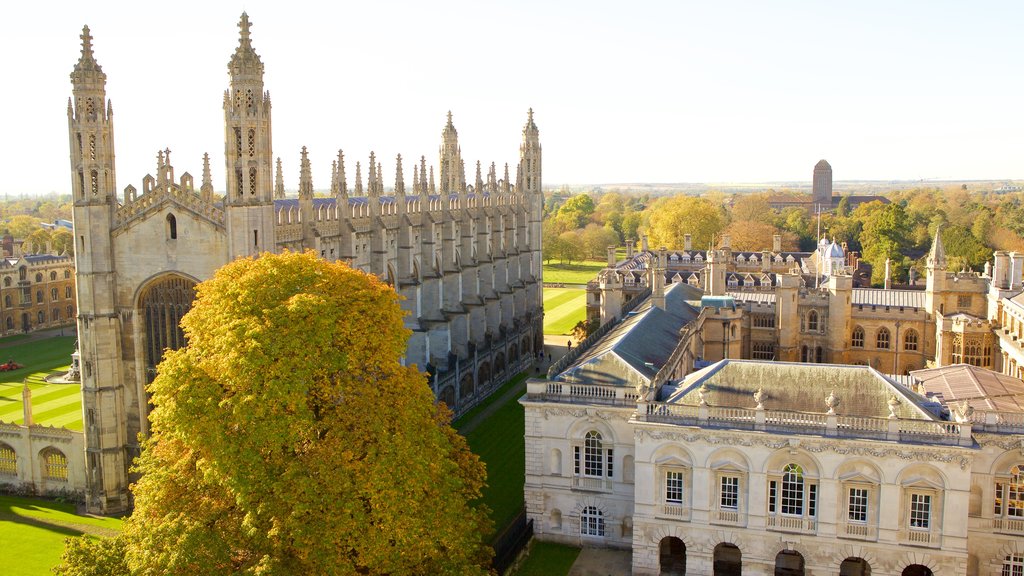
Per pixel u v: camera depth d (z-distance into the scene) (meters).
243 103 85.19
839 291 136.38
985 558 73.25
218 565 55.78
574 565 78.88
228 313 64.75
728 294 149.38
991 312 130.75
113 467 92.62
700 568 74.94
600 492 81.75
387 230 122.88
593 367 83.62
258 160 86.69
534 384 82.94
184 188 88.06
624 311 122.94
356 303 67.00
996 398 79.31
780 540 72.62
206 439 60.38
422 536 61.50
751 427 72.81
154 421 63.50
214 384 62.69
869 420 70.50
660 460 75.12
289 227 99.81
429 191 145.75
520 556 79.75
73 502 96.25
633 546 76.50
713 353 129.62
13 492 98.44
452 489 66.75
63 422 123.69
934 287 135.00
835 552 71.56
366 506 61.53
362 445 62.62
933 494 69.06
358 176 138.38
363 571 63.72
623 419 80.06
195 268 89.31
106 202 90.31
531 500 84.00
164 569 55.19
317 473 59.81
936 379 88.44
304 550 57.19
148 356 93.62
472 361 136.12
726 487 74.12
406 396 66.00
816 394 75.00
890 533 70.00
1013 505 72.50
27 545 83.12
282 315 63.31
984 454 72.25
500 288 161.50
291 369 61.78
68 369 162.25
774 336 141.88
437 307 133.62
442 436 69.00
